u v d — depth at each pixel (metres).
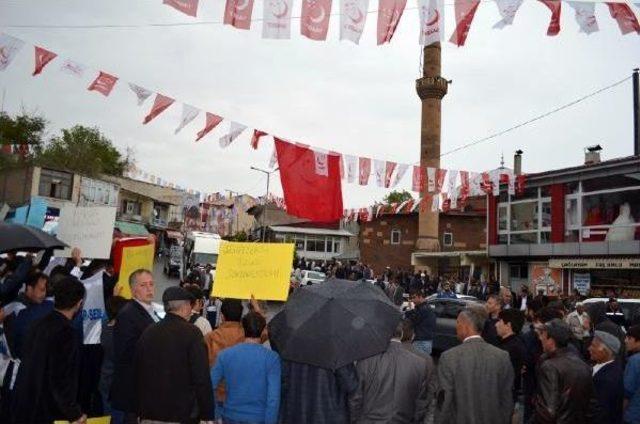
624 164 22.02
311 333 4.36
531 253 25.28
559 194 24.56
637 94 25.53
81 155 46.03
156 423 4.19
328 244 56.59
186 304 4.47
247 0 6.66
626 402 5.00
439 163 38.97
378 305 4.67
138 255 7.11
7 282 5.71
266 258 5.83
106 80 8.82
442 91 39.34
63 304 4.40
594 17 6.80
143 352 4.32
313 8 6.68
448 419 4.69
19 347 5.31
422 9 6.66
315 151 9.77
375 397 4.43
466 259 31.02
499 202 27.67
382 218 43.44
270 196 29.48
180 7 6.49
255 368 4.38
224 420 4.43
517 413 8.43
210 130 9.80
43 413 4.23
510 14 6.69
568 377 4.31
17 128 37.50
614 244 21.88
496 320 7.55
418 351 5.04
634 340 5.32
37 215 10.41
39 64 8.27
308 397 4.38
